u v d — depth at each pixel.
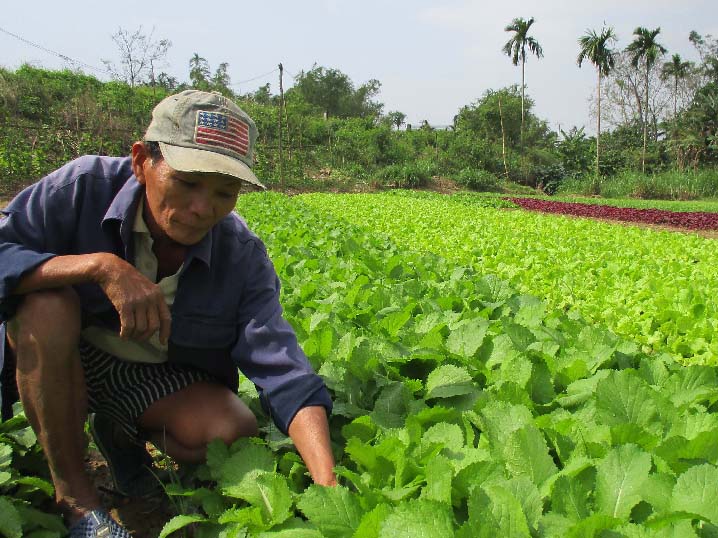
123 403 2.54
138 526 2.57
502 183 46.53
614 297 5.57
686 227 18.58
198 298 2.38
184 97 2.01
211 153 1.94
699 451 2.01
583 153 53.59
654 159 52.97
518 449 2.02
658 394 2.38
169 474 2.78
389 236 10.66
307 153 39.47
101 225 2.26
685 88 61.25
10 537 1.95
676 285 6.12
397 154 44.50
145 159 2.06
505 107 59.38
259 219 11.22
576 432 2.26
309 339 3.27
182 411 2.45
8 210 2.24
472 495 1.67
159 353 2.51
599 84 47.38
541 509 1.76
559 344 3.55
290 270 6.07
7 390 2.38
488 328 3.60
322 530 1.79
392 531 1.59
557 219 15.88
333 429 2.70
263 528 1.96
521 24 52.19
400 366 3.21
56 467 2.22
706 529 1.62
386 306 4.51
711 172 41.25
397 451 2.13
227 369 2.67
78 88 33.53
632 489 1.82
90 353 2.52
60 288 2.14
